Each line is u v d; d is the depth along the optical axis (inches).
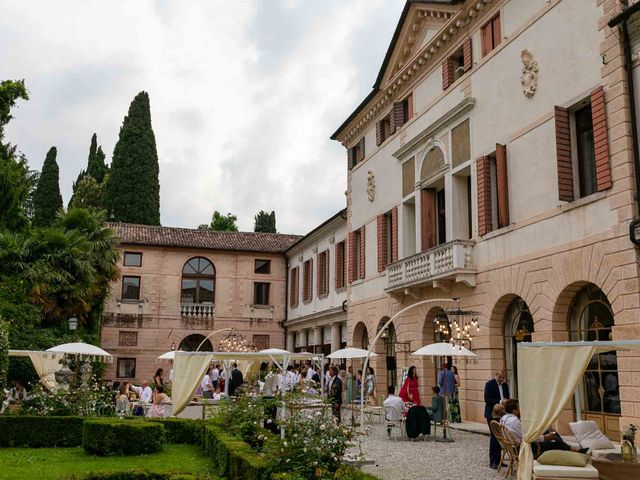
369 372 1021.2
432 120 933.8
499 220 751.7
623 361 560.7
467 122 834.8
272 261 1781.5
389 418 700.0
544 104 690.2
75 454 593.0
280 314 1756.9
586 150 653.3
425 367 923.4
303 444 380.8
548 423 389.4
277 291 1769.2
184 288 1718.8
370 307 1119.6
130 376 1626.5
